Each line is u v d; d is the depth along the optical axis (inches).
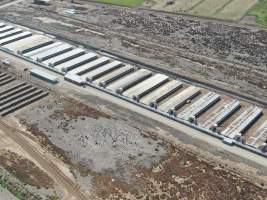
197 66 4185.5
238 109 3449.8
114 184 2640.3
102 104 3457.2
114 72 3882.9
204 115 3312.0
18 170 2748.5
